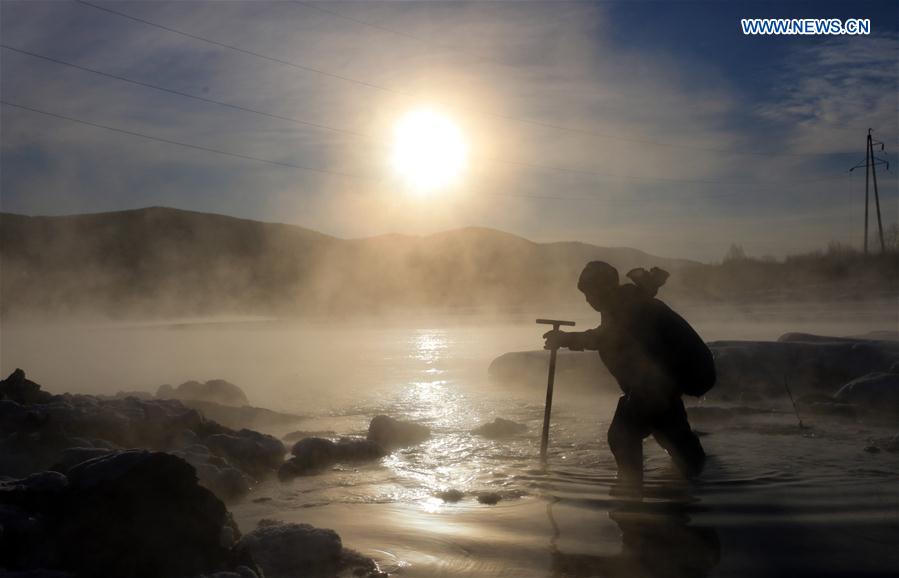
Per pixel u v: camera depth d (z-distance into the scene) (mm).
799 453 6219
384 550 4156
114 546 3730
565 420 8180
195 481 4004
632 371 5680
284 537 4078
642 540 4199
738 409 8391
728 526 4383
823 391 9406
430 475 5875
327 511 4980
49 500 3910
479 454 6574
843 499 4855
